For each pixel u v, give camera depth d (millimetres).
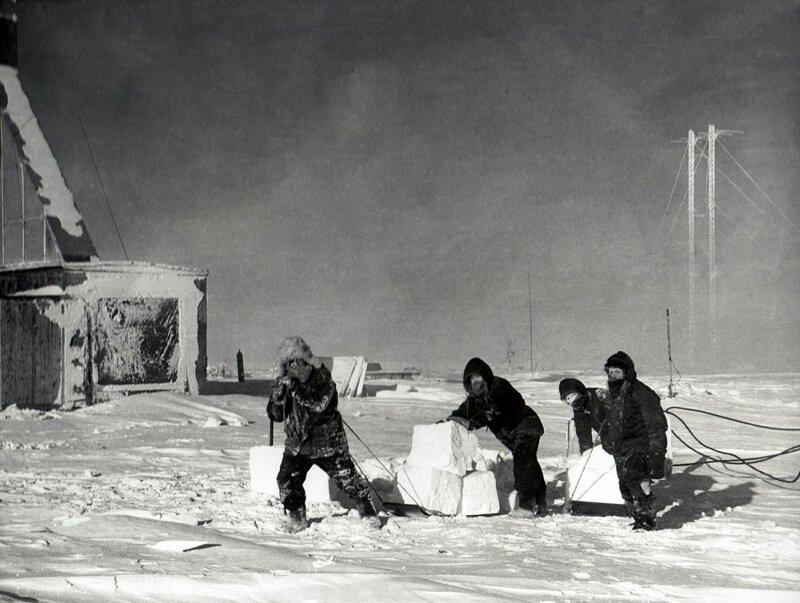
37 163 23125
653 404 7430
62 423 17219
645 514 7242
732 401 21984
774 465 11914
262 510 7633
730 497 9242
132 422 17453
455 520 7578
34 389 21375
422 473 7805
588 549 6375
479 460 8945
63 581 4500
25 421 17375
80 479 9625
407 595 4379
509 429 8055
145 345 22047
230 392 25047
